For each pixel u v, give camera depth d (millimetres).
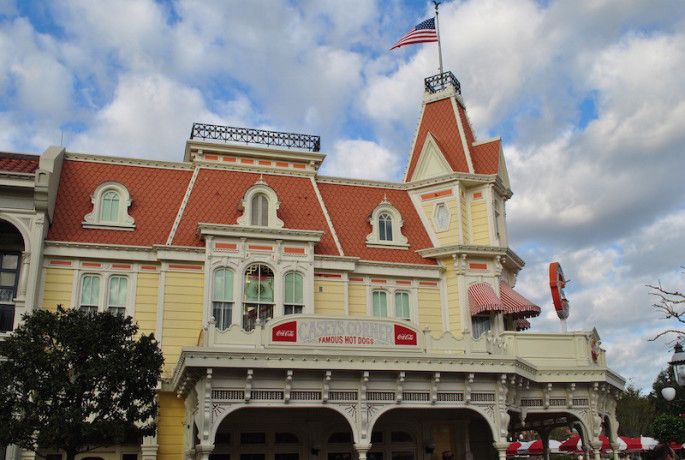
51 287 26969
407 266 31922
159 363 21422
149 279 28250
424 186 34812
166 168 31766
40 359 19547
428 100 37812
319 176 34188
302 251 29719
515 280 35750
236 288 28312
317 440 26703
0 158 28594
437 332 31594
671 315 22891
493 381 23609
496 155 35094
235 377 20750
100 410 20516
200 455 20281
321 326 22172
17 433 19172
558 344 27250
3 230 27469
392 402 22203
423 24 39250
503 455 22891
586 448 26719
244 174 32281
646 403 63531
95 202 29047
